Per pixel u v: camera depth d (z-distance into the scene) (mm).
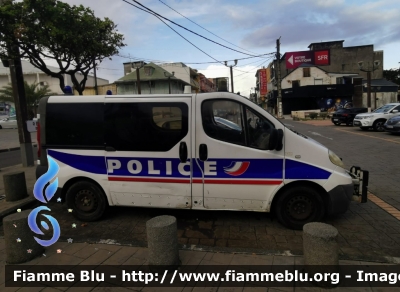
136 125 4215
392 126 13797
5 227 3270
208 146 4023
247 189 4035
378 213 4680
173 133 4109
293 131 4027
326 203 4055
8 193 5344
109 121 4285
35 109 33625
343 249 3568
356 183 4227
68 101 4418
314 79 41156
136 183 4270
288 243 3775
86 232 4238
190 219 4621
